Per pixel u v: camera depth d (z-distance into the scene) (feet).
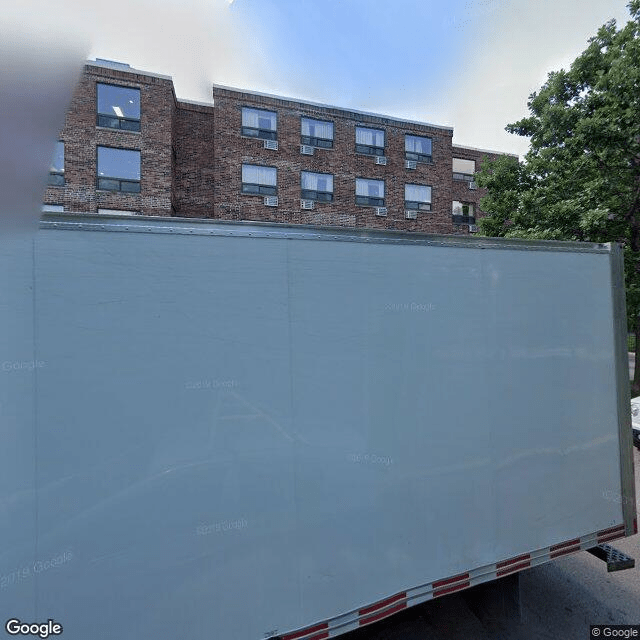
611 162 30.83
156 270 5.54
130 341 5.37
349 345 6.74
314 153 53.52
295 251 6.41
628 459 9.68
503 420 8.18
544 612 10.01
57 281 5.05
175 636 5.44
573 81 33.01
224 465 5.81
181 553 5.52
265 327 6.15
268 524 6.05
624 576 11.57
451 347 7.66
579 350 9.16
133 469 5.31
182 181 49.88
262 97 50.96
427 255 7.48
